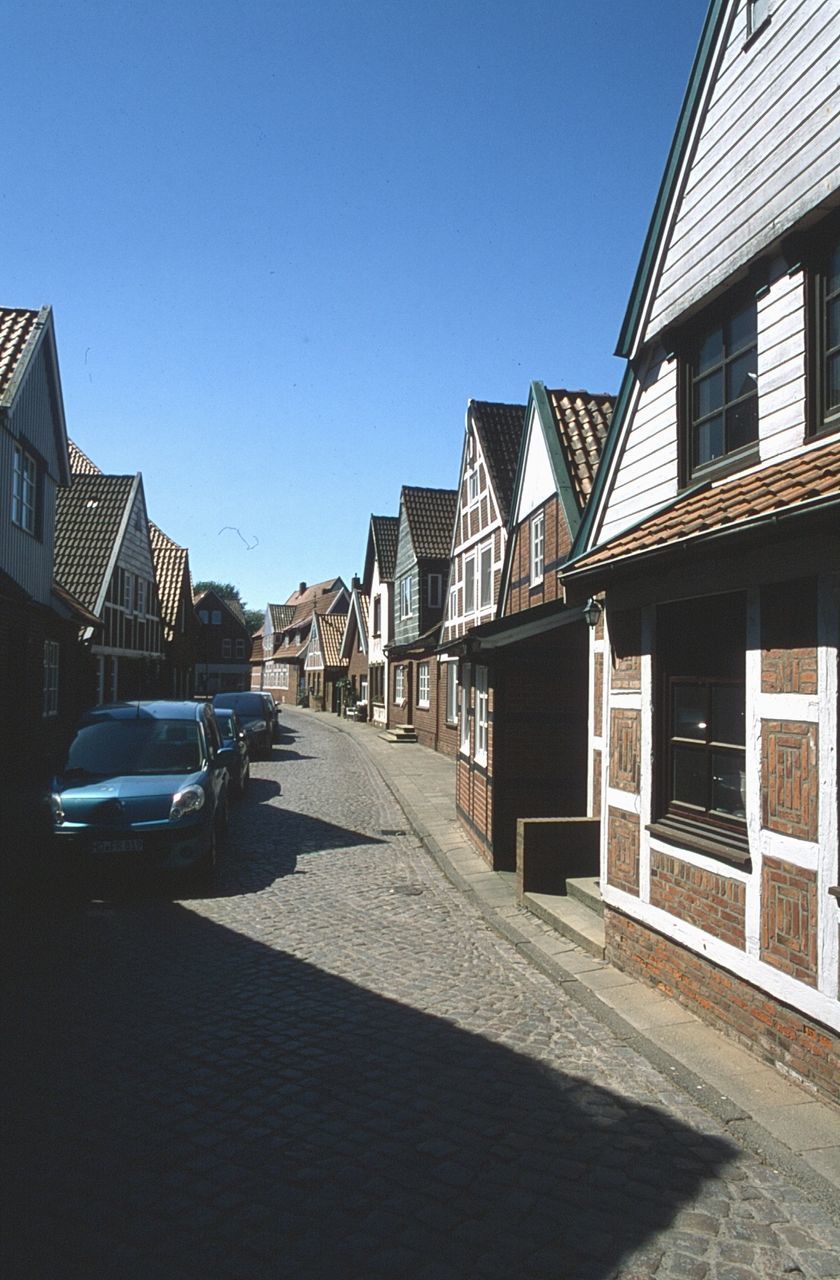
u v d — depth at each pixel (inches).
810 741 174.6
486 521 789.9
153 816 339.6
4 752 538.9
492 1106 168.2
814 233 210.5
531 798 404.5
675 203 271.7
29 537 608.7
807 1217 132.6
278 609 3031.5
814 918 171.6
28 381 587.2
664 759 240.1
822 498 156.1
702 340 265.0
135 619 1077.8
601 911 303.9
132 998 224.8
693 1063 188.4
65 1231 124.8
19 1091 170.4
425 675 1116.5
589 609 358.0
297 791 675.4
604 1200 135.6
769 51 228.5
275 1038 199.8
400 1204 133.2
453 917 323.6
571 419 502.3
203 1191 135.8
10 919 302.2
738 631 206.4
